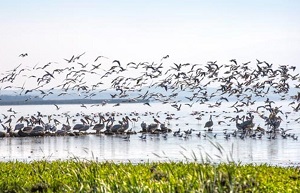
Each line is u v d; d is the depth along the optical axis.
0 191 19.12
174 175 17.91
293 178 21.12
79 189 16.19
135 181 16.02
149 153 48.62
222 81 42.84
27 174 22.77
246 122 74.62
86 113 164.00
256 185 16.62
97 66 42.41
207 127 81.44
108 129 79.56
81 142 64.44
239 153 46.91
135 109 194.88
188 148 52.44
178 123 98.19
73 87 48.12
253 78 41.28
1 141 68.19
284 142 58.81
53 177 20.77
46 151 53.34
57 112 175.38
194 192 14.80
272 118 68.12
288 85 43.62
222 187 14.68
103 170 20.47
